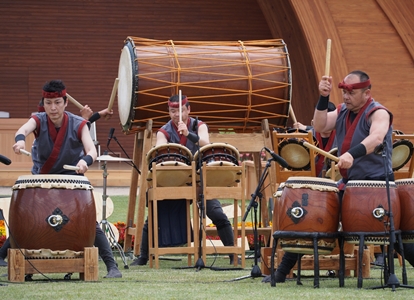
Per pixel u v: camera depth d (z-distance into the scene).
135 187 21.70
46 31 62.75
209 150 17.73
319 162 18.50
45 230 13.68
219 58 21.05
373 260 18.30
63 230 13.76
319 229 12.77
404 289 12.60
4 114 53.00
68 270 14.05
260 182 14.48
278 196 14.62
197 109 21.00
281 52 21.61
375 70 39.91
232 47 21.50
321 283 13.98
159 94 20.61
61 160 14.92
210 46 21.39
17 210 13.75
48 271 13.93
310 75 48.66
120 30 63.25
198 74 20.75
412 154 17.83
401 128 40.03
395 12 39.94
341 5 39.94
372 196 12.82
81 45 63.16
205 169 17.20
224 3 63.53
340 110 13.88
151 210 18.03
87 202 14.02
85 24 63.03
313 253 12.92
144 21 63.28
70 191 13.83
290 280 14.62
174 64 20.75
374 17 40.00
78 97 63.41
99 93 63.56
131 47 20.88
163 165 17.25
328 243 12.98
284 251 14.59
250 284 13.68
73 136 14.91
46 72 63.09
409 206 13.33
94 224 14.26
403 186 13.46
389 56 40.00
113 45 63.41
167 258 20.09
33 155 16.12
